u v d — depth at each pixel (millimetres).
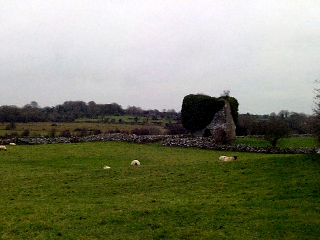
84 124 81875
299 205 18906
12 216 18844
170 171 28797
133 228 17000
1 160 36688
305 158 27562
